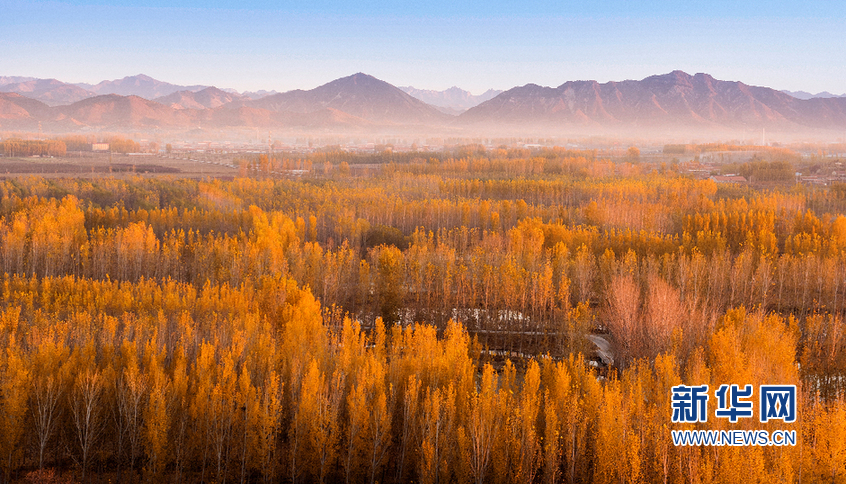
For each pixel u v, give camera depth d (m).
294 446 51.03
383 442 51.88
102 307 72.88
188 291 78.81
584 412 49.22
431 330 64.62
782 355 56.81
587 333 72.88
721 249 101.06
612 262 89.56
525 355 76.00
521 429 47.38
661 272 89.94
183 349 60.19
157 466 49.16
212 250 102.06
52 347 56.72
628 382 51.75
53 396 52.44
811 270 89.06
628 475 42.84
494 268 90.62
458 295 87.25
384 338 67.38
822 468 42.44
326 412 49.78
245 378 52.94
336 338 66.19
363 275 89.25
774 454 42.75
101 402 53.41
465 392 51.94
